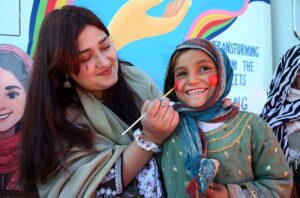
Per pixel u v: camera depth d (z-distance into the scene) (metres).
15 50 2.01
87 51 1.43
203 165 1.23
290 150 1.93
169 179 1.35
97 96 1.61
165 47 2.56
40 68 1.48
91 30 1.45
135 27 2.44
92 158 1.43
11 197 1.92
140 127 1.60
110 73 1.50
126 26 2.40
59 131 1.44
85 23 1.45
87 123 1.49
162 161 1.39
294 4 3.10
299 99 2.02
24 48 2.04
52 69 1.45
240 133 1.36
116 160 1.41
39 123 1.46
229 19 2.87
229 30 2.87
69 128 1.44
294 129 1.94
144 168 1.45
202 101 1.37
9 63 2.00
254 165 1.42
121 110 1.64
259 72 3.06
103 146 1.45
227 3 2.85
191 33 2.68
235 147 1.35
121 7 2.38
